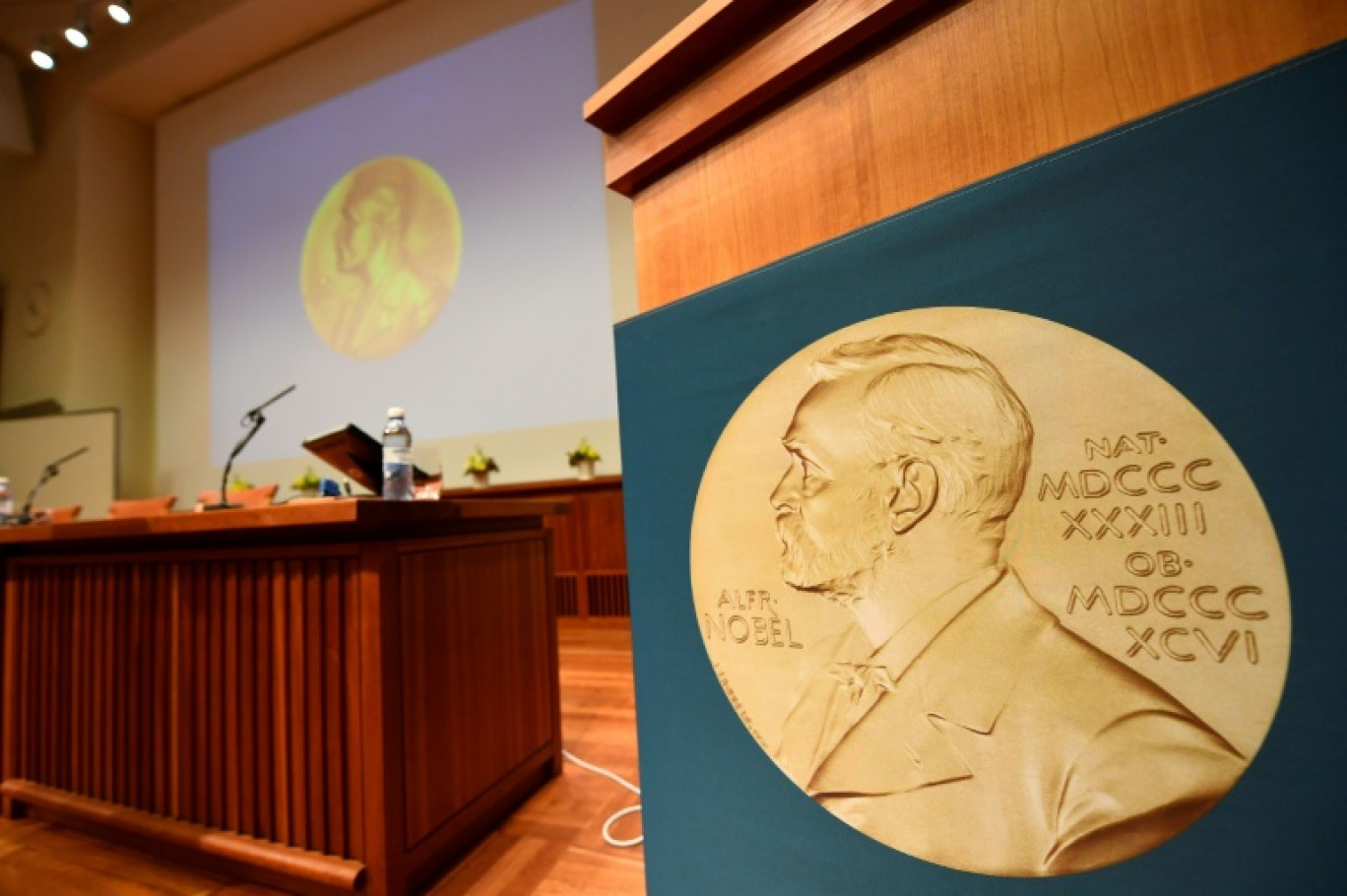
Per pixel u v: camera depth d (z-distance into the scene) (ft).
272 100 14.62
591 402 11.30
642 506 1.98
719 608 1.75
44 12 13.93
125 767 3.90
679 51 1.86
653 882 1.86
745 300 1.75
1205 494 1.06
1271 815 0.98
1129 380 1.14
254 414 5.15
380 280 13.16
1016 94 1.35
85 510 14.30
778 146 1.77
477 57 12.46
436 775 3.42
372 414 13.00
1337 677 0.93
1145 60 1.19
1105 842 1.12
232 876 3.50
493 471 11.39
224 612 3.62
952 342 1.36
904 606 1.40
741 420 1.73
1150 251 1.13
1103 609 1.15
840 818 1.46
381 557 3.18
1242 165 1.05
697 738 1.78
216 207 15.21
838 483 1.52
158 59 14.47
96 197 15.42
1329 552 0.95
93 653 4.12
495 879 3.30
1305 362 0.98
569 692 6.65
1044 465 1.23
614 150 2.16
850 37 1.57
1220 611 1.04
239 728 3.51
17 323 15.89
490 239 12.20
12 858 3.79
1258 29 1.08
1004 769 1.23
